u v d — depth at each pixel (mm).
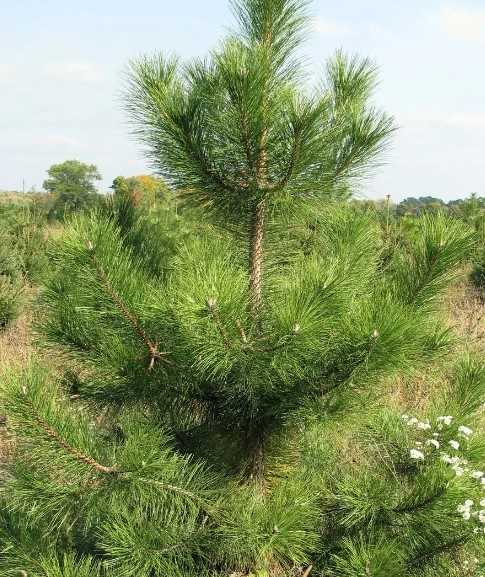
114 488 2721
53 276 3262
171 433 3244
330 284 2541
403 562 3100
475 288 10094
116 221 3342
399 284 3102
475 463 3592
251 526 2816
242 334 2625
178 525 3031
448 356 3436
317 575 3170
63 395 3113
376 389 2988
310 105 2643
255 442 3262
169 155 2891
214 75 2828
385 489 3227
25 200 11797
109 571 2951
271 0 2877
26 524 3104
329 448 3334
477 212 13242
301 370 2779
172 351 2875
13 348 6383
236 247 3240
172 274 3027
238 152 2826
